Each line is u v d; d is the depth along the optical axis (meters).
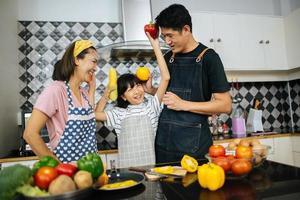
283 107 3.00
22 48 2.39
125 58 2.55
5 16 2.11
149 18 2.33
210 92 1.40
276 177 0.89
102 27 2.55
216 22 2.50
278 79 2.85
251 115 2.74
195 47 1.44
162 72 1.50
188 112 1.39
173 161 1.38
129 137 1.73
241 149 0.94
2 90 1.99
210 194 0.77
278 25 2.72
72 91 1.28
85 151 1.28
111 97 1.79
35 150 1.09
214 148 0.99
